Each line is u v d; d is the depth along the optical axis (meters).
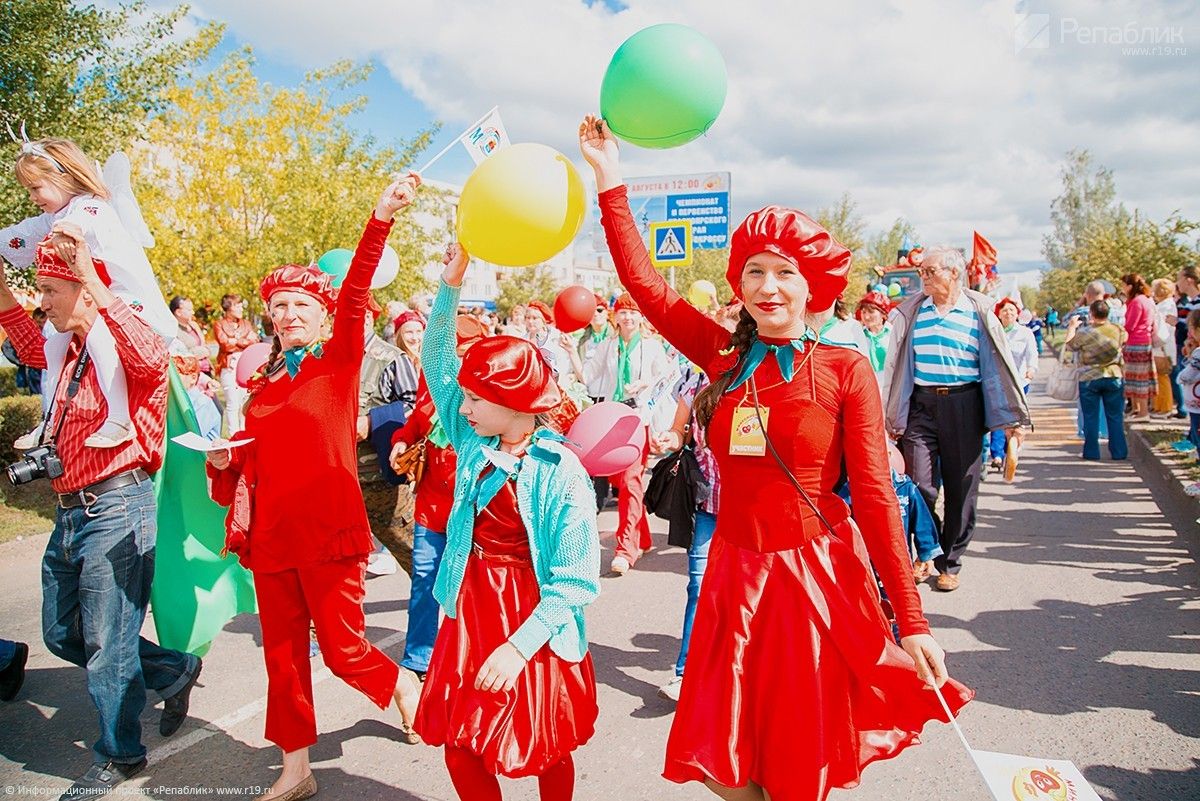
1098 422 10.23
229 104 20.36
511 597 2.48
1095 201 65.38
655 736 3.65
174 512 3.74
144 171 19.73
